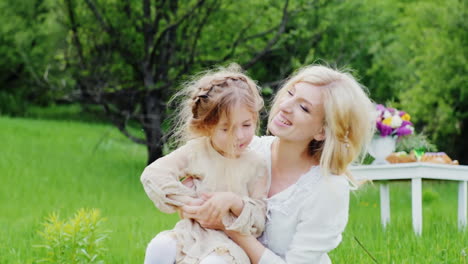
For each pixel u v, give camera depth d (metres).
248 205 2.97
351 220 7.25
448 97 15.51
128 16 12.65
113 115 12.60
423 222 7.14
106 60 12.85
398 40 17.20
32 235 6.14
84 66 12.68
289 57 14.36
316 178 3.10
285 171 3.18
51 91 13.34
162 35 11.99
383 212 6.84
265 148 3.29
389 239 5.37
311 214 3.07
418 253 4.93
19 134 16.30
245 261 2.94
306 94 3.04
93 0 12.55
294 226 3.11
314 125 3.05
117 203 9.12
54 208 8.35
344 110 3.01
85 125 20.41
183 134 3.24
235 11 12.88
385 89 18.58
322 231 3.06
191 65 12.20
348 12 15.23
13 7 20.81
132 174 12.19
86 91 12.57
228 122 2.96
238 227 2.94
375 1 16.03
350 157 3.10
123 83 13.39
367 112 3.08
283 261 2.99
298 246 3.06
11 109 25.06
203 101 3.00
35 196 9.31
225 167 3.07
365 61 17.92
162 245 2.94
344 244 5.25
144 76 12.70
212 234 2.96
